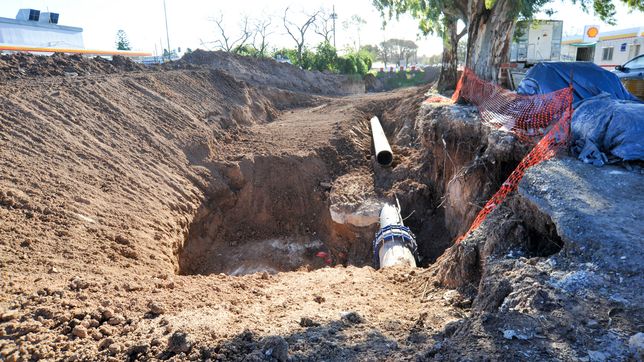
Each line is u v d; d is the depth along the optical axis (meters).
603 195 6.00
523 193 6.24
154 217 9.67
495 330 3.84
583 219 5.30
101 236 7.93
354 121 19.33
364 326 4.56
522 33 20.48
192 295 5.84
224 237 12.73
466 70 16.30
